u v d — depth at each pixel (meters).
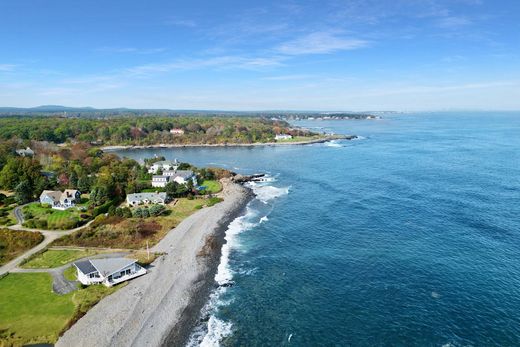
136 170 139.62
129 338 47.41
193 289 60.06
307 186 128.00
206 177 142.62
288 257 71.44
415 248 72.38
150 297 56.78
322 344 47.44
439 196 105.75
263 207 104.25
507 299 54.56
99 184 107.44
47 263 67.31
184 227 86.38
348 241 77.56
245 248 76.06
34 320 50.25
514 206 94.56
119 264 62.66
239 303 56.47
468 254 68.75
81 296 56.06
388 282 60.75
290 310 54.56
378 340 47.66
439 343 46.53
